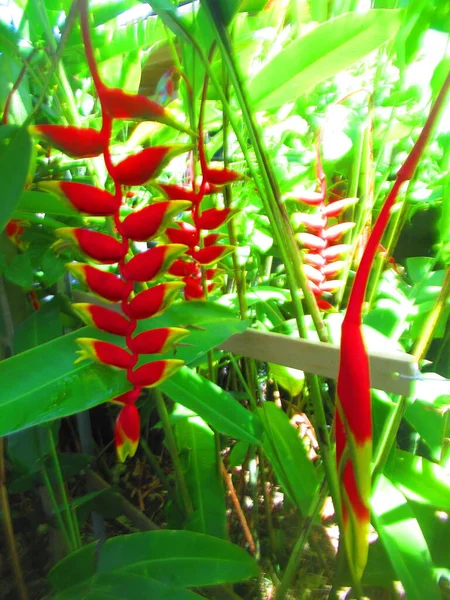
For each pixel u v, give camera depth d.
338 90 0.98
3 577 0.94
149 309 0.52
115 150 0.83
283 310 1.23
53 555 0.97
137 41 0.77
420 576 0.63
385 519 0.68
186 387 0.76
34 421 0.51
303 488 0.80
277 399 1.16
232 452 0.95
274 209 0.57
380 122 0.97
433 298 0.91
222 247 0.67
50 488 0.84
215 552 0.72
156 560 0.70
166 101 0.67
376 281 0.86
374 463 0.72
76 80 0.88
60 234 0.50
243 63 0.71
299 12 0.85
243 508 1.08
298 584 0.89
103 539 1.02
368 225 0.87
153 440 1.36
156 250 0.50
